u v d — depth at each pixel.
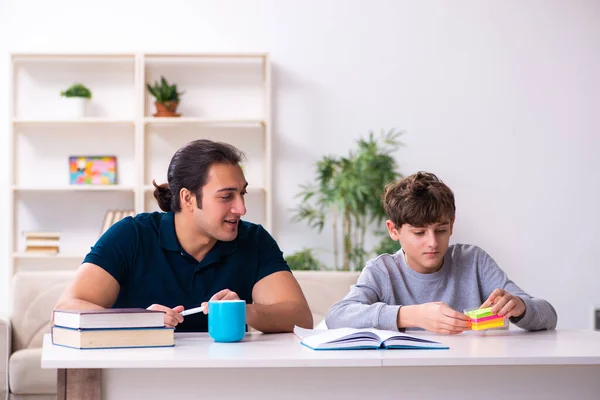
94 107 4.64
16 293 3.60
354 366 1.37
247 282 2.05
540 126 4.78
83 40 4.65
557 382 1.43
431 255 2.01
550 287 4.76
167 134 4.66
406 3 4.74
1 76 4.59
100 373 1.34
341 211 4.67
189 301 1.99
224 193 1.89
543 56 4.79
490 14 4.77
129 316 1.51
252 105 4.70
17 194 4.61
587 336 1.75
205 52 4.57
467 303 2.10
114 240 1.96
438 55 4.75
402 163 4.72
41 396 3.36
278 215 4.69
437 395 1.42
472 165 4.75
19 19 4.62
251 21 4.71
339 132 4.71
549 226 4.77
